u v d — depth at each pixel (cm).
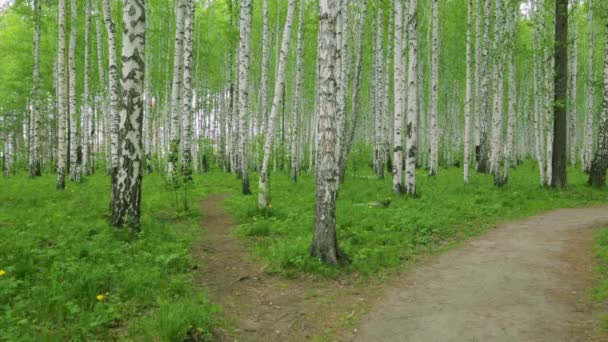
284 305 587
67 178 2300
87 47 2288
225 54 3594
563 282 659
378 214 1144
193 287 633
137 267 659
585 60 3173
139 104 906
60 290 527
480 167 2562
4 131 3231
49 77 3098
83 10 2358
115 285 580
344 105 1861
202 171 3447
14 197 1438
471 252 860
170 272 676
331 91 724
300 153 3064
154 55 3250
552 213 1281
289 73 3600
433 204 1313
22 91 2950
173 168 1265
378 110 2312
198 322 479
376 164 2589
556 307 557
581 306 557
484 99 2505
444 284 670
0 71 3117
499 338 471
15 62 2931
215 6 3434
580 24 2992
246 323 525
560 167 1698
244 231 1009
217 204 1530
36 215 1052
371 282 686
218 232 1041
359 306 585
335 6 716
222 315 542
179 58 1703
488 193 1583
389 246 869
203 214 1270
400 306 581
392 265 769
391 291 645
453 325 510
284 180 2283
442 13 3092
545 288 634
